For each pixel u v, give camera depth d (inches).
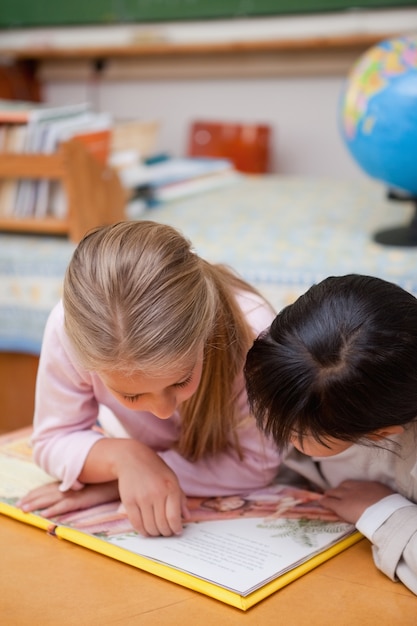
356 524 30.5
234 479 35.8
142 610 26.4
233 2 125.7
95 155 68.9
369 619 25.9
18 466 39.0
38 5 141.8
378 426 26.3
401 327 26.2
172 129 140.4
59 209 68.2
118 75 140.9
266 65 127.5
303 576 28.6
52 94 148.9
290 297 57.0
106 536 31.4
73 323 27.4
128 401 28.9
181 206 80.1
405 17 114.8
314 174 131.1
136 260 26.8
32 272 63.3
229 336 32.7
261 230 68.1
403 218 70.0
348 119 59.5
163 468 33.6
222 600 26.7
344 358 25.8
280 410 26.8
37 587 28.1
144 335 25.9
